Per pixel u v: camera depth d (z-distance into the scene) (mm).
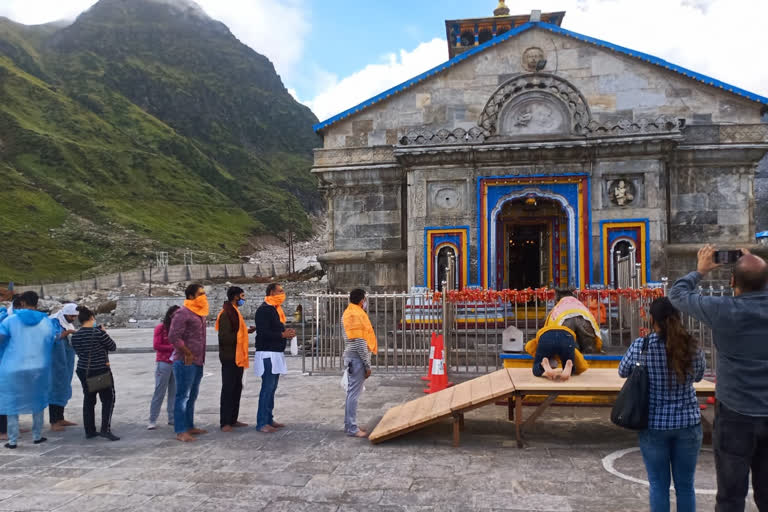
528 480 6238
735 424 4000
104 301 57062
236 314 9023
